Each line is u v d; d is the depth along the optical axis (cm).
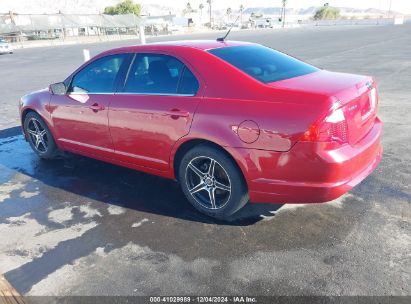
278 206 391
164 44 404
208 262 308
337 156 298
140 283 288
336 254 309
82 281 293
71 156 581
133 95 403
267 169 318
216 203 370
